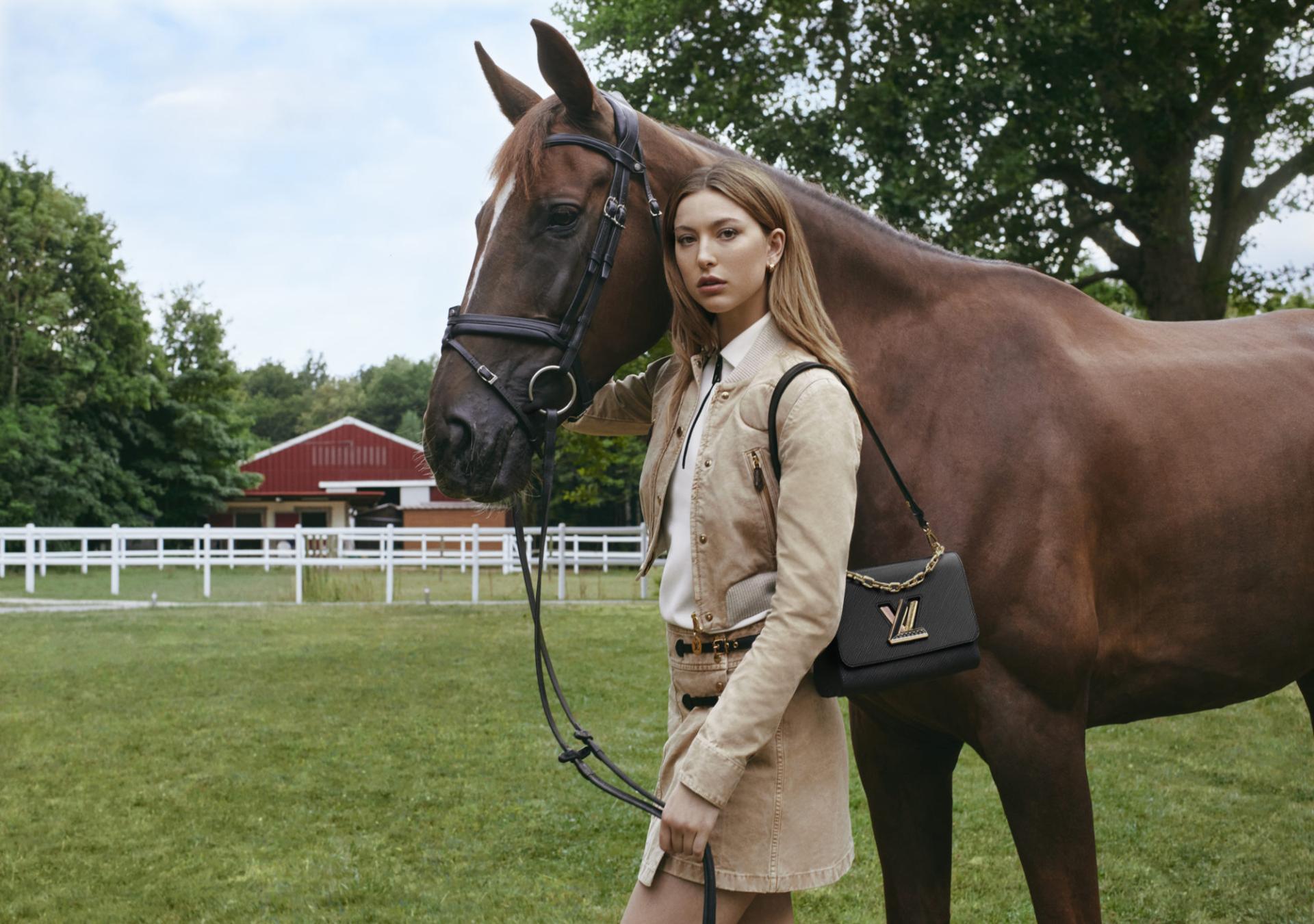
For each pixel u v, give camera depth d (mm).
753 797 1264
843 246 1812
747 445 1279
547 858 3650
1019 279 1897
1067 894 1624
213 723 5812
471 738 5414
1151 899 3117
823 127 9914
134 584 16812
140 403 29062
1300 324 2188
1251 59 10102
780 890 1253
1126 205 10766
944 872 1833
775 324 1352
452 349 1612
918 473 1695
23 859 3641
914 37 10375
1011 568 1633
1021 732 1620
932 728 1741
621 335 1688
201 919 3121
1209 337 2029
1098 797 4180
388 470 35688
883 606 1328
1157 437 1760
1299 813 3963
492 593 14555
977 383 1738
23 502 25906
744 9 11352
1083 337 1858
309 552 14867
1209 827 3783
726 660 1280
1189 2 9992
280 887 3361
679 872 1250
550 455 1513
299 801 4352
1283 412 1896
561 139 1646
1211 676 1849
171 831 3957
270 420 77812
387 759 4992
